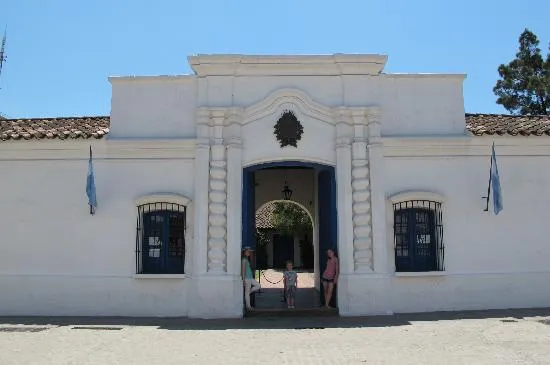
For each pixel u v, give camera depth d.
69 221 13.59
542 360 8.26
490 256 13.61
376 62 13.88
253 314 13.00
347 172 13.48
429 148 13.79
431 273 13.25
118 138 13.77
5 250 13.57
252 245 14.25
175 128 13.86
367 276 13.02
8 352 9.12
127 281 13.28
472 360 8.30
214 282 12.89
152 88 14.05
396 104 14.05
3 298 13.38
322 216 15.38
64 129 14.30
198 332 11.00
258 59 13.76
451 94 14.23
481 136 13.79
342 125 13.64
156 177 13.64
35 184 13.75
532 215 13.85
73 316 13.19
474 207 13.74
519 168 13.98
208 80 13.82
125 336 10.58
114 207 13.59
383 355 8.69
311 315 12.98
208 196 13.32
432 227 13.83
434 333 10.55
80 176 13.74
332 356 8.65
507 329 10.85
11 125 15.31
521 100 32.69
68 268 13.43
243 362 8.33
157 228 13.69
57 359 8.59
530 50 32.72
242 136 13.66
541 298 13.59
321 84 13.93
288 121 13.66
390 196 13.54
